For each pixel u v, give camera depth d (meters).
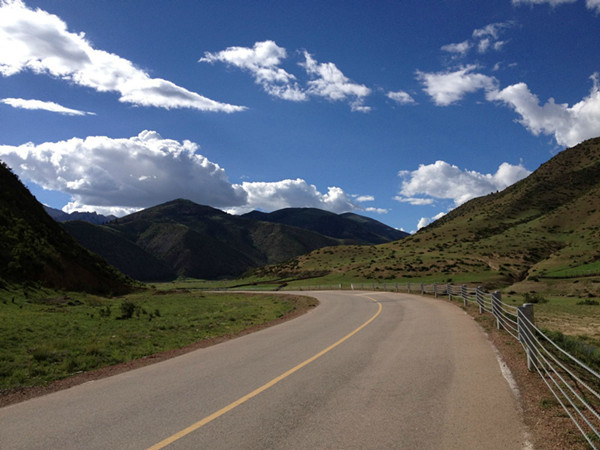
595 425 4.95
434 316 19.11
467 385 6.97
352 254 144.25
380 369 8.43
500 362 8.72
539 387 6.73
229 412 5.89
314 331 15.53
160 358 11.28
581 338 15.16
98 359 11.23
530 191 180.12
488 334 12.89
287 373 8.33
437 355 9.73
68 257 44.81
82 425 5.57
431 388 6.84
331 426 5.17
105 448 4.71
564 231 129.38
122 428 5.37
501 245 123.75
